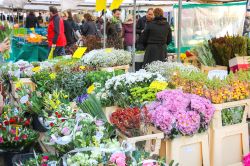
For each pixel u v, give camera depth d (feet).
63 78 13.28
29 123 11.70
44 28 47.24
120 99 10.27
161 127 8.43
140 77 10.69
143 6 38.40
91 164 6.86
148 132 8.85
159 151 8.87
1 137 10.13
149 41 21.31
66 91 13.00
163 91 9.45
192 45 22.44
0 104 12.41
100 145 7.41
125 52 18.24
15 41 32.91
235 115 9.68
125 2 34.86
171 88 11.18
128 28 30.58
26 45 32.17
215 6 22.66
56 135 8.21
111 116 8.94
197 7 22.40
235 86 9.88
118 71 14.37
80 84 13.03
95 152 7.07
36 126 11.89
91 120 8.47
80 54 17.51
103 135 7.97
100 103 9.96
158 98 9.30
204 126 8.94
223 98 9.50
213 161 9.45
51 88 13.08
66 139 7.70
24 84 15.02
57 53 27.99
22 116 11.92
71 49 26.71
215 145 9.39
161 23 21.13
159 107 8.76
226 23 23.02
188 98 9.11
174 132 8.55
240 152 9.93
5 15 47.06
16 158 9.73
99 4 12.33
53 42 27.76
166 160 8.73
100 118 9.13
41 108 12.00
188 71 12.96
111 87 10.71
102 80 12.85
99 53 17.12
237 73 11.55
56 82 13.24
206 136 9.17
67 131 8.15
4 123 11.15
